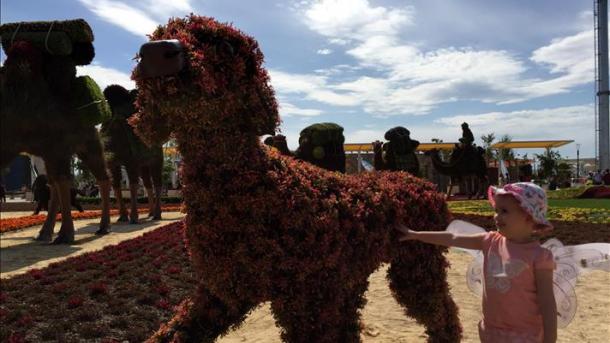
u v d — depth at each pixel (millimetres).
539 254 2623
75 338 4660
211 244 2672
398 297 3559
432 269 3504
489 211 15930
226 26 2758
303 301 2664
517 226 2660
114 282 6703
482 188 23922
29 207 25969
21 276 7070
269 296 2670
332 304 2719
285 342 2760
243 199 2633
